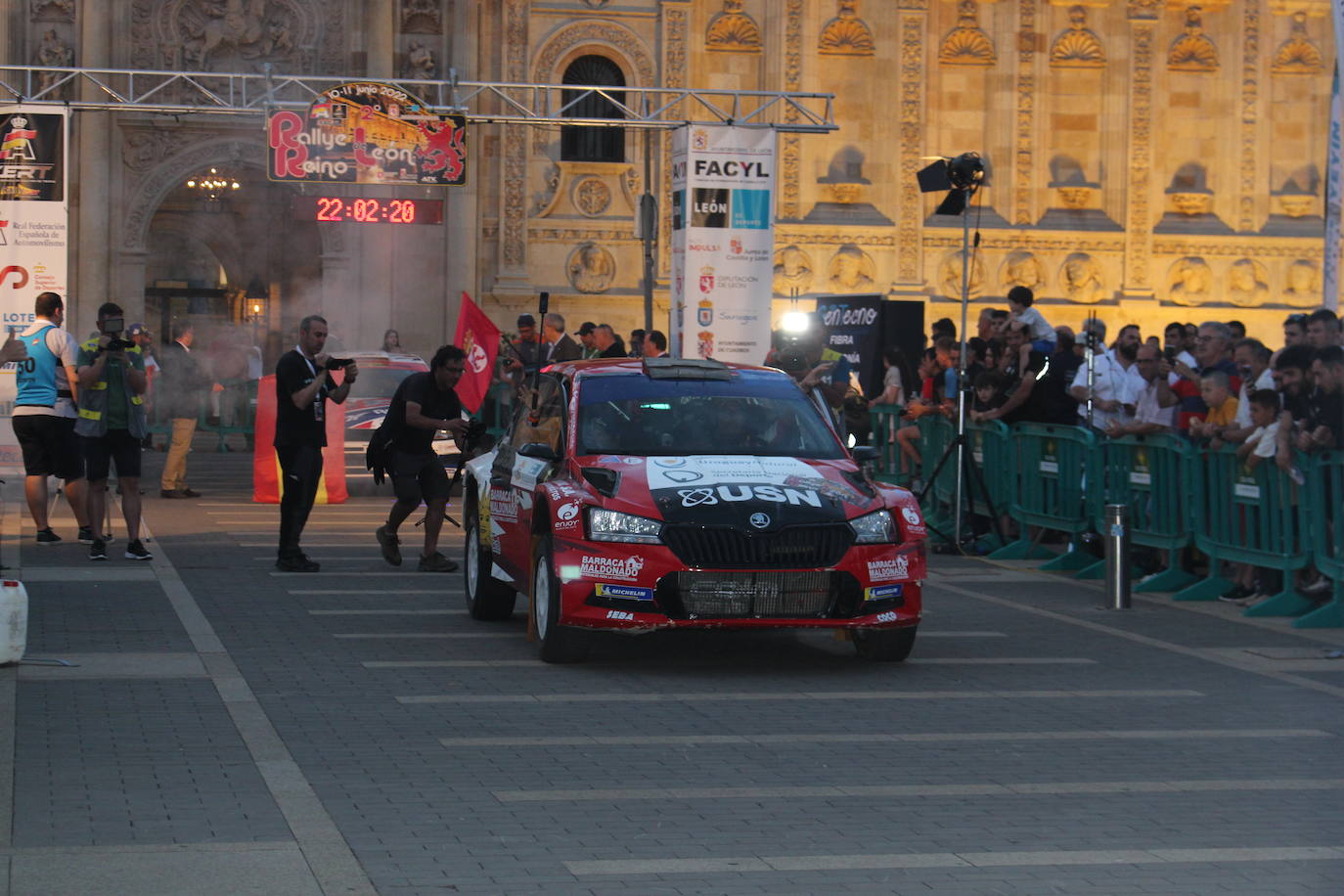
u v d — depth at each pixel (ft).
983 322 82.12
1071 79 135.44
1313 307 138.10
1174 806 29.19
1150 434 58.18
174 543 67.62
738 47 131.54
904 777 31.04
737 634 47.11
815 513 40.65
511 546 46.44
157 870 24.20
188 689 37.91
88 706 35.68
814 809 28.55
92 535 61.31
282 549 59.31
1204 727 35.88
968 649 45.83
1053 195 135.13
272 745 32.40
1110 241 135.33
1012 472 66.90
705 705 37.40
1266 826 27.96
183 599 52.13
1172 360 72.08
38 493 66.23
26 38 124.26
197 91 126.72
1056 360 66.80
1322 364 49.57
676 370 46.47
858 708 37.35
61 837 25.80
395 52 128.47
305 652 43.11
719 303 88.12
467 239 128.06
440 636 46.44
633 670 41.55
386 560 61.00
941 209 70.95
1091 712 37.32
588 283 131.03
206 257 141.18
